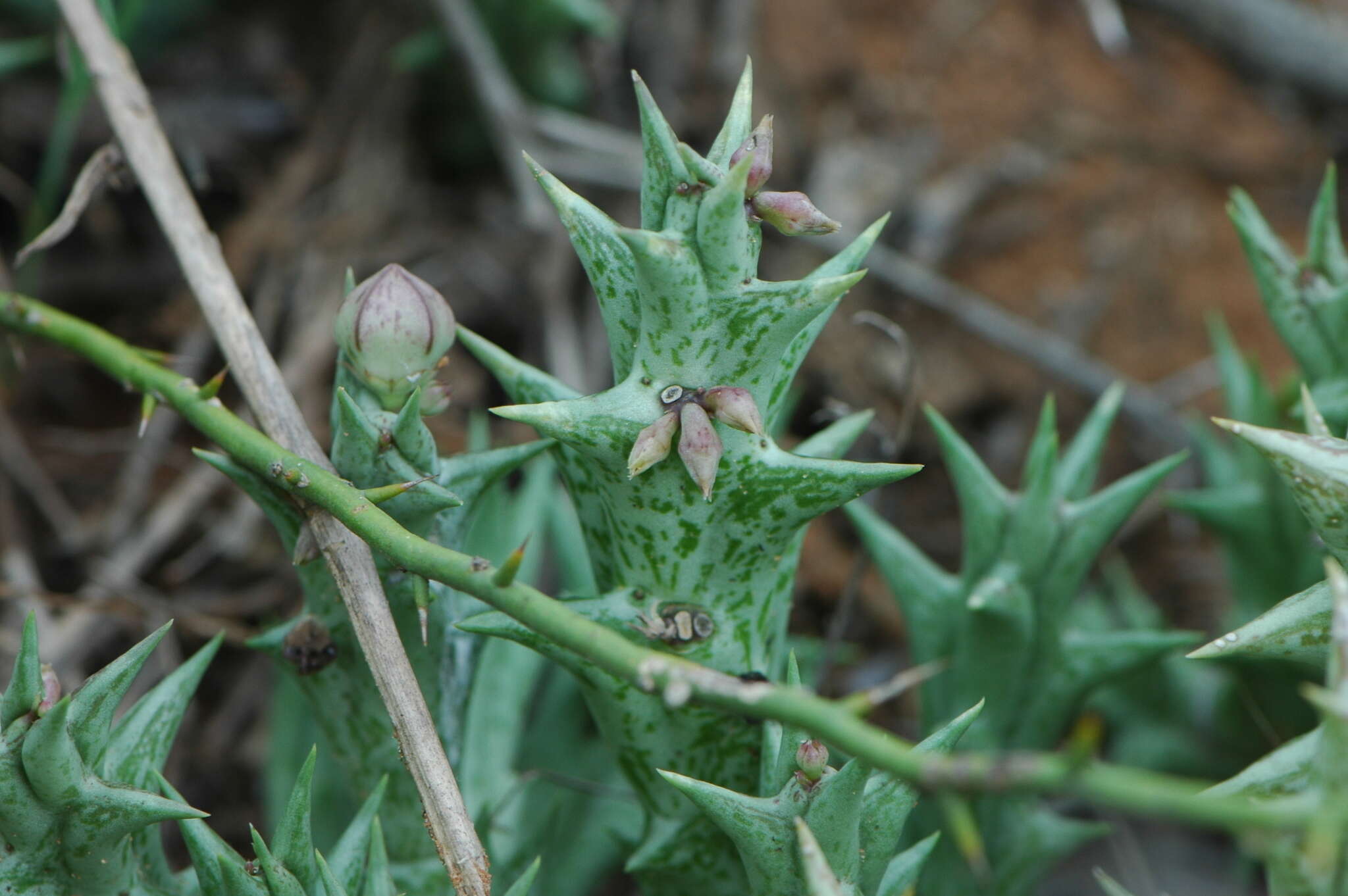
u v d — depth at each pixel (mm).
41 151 526
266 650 324
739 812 295
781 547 306
